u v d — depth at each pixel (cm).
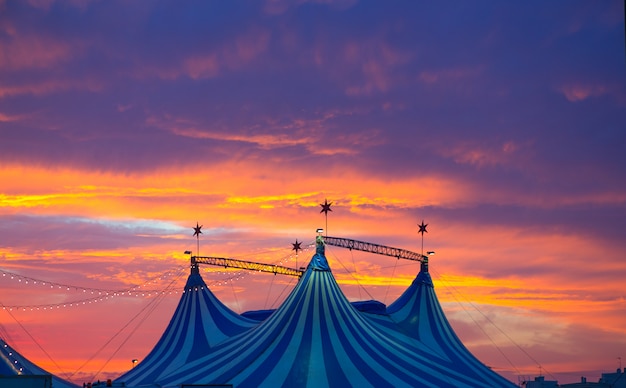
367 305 5309
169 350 5312
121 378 5188
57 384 3672
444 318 5619
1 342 3734
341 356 4334
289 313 4544
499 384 4994
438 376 4469
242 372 4300
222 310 5503
